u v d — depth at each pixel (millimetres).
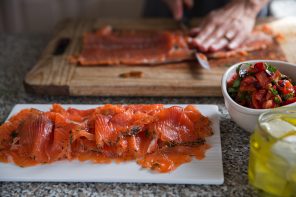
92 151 609
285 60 846
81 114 658
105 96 787
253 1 972
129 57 866
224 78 645
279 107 568
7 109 756
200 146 616
